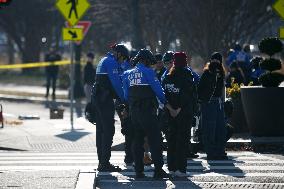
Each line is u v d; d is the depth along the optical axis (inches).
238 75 2421.3
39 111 3034.0
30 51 6491.1
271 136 1846.7
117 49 1316.4
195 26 3368.6
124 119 1369.3
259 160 1497.3
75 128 2096.5
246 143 1736.0
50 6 6151.6
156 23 3538.4
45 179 1136.8
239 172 1326.3
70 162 1471.5
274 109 1825.8
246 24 3383.4
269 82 1839.3
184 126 1272.1
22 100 3659.0
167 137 1284.4
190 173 1317.7
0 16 6343.5
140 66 1241.4
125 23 3764.8
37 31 6387.8
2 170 1307.8
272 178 1250.0
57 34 6456.7
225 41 3376.0
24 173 1199.6
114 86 1304.1
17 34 6638.8
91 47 5644.7
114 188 1152.2
